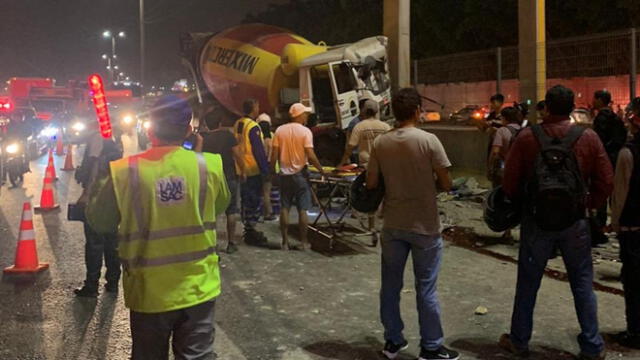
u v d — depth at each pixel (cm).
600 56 1233
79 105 3139
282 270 750
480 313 587
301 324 570
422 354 471
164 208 310
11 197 1360
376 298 642
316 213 1115
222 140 820
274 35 1562
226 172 824
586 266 461
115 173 309
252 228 881
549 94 455
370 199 493
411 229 464
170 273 309
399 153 464
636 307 496
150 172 310
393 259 477
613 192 493
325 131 1284
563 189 436
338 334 545
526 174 460
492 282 689
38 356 504
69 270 758
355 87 1272
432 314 467
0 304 630
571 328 547
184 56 1783
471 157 1541
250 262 788
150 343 316
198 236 316
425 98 1695
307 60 1327
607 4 3378
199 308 317
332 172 846
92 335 550
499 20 3900
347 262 785
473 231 934
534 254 464
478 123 980
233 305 624
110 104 3644
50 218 1106
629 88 1146
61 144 2502
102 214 314
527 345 487
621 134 780
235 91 1575
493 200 488
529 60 1374
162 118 319
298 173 827
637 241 488
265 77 1500
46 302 638
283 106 1463
